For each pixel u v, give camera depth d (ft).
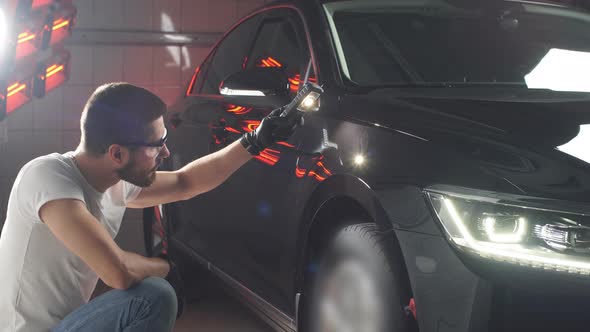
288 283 8.05
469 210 5.77
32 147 17.03
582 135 6.26
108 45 17.33
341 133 7.31
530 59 8.92
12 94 12.00
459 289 5.69
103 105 5.71
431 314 5.85
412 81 8.40
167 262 6.17
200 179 6.91
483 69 8.71
